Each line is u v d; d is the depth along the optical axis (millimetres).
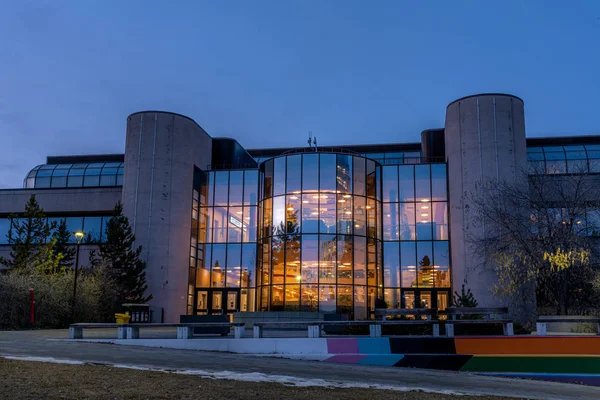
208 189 44719
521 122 38688
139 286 37469
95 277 35656
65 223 43375
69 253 41656
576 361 15641
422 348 16547
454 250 39031
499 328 18688
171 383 10148
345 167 39625
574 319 16578
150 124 42375
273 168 40438
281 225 38906
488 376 15289
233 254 43344
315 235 38094
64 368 11406
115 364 12984
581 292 24781
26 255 34844
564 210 24734
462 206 38531
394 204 42250
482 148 38156
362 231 39219
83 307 32344
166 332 26172
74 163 55000
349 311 37219
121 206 39906
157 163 41812
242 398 9016
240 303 42469
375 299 39094
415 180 42344
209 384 10312
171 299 40375
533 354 15891
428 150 46906
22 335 21375
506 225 25000
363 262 38688
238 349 17719
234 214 44000
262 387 10328
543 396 11977
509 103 38625
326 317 26281
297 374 13125
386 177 42750
